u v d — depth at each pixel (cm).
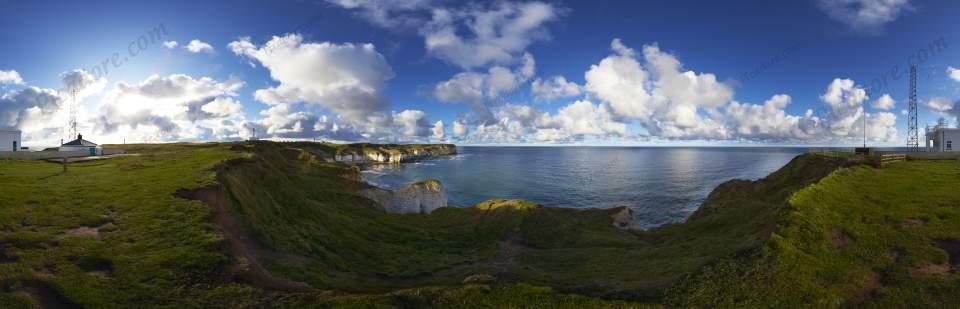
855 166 3969
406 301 1567
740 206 4159
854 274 1714
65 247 1777
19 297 1386
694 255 2475
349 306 1505
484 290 1672
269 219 3020
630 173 13275
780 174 5638
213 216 2338
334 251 2938
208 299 1508
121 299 1459
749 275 1725
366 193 6184
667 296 1625
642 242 3741
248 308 1464
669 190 9062
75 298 1438
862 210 2467
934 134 6406
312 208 3903
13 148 5969
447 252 3425
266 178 4078
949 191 2756
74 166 3850
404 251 3338
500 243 3759
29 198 2361
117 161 4209
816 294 1570
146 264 1695
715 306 1534
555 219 4419
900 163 4328
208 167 3478
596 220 4950
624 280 2003
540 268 2741
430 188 6688
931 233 2047
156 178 3038
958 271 1673
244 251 2106
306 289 1698
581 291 1733
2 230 1872
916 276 1666
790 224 2189
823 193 2747
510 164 18812
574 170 14725
